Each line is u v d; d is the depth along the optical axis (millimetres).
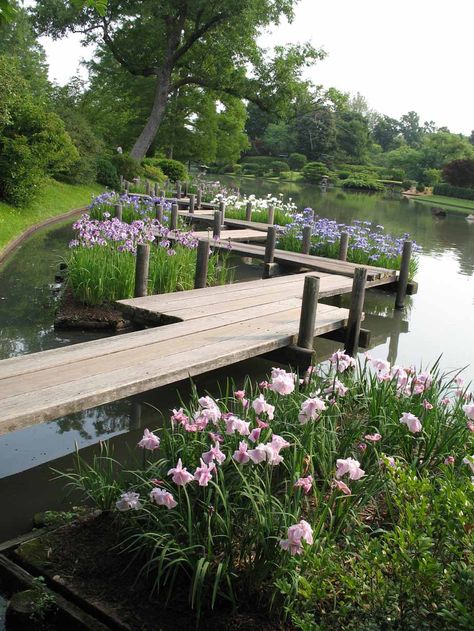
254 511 2887
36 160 14219
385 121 113375
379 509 3422
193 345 5371
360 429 3857
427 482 2861
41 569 2930
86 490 3518
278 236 13391
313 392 4164
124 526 3176
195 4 25438
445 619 2305
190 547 2766
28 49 42562
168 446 3535
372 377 4477
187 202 19109
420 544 2504
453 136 76062
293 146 78250
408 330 8930
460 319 9750
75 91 36906
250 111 83500
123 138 36438
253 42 27516
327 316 6898
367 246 12391
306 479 2842
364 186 60625
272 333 5922
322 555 2648
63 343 6859
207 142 37844
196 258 9039
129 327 7582
